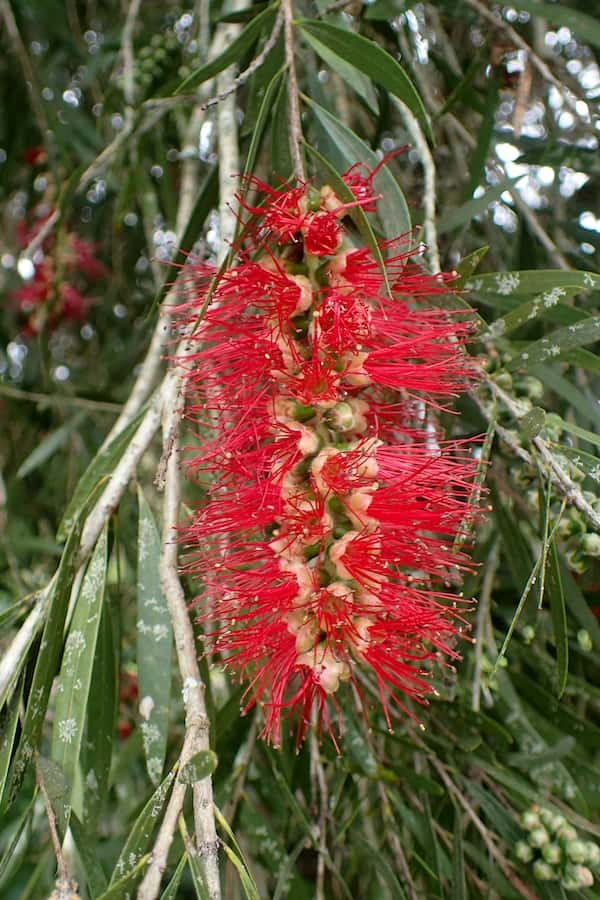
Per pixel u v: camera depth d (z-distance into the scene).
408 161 0.36
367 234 0.20
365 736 0.29
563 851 0.26
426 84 0.32
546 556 0.23
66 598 0.23
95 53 0.39
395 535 0.21
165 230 0.43
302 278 0.21
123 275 0.47
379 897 0.31
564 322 0.25
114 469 0.26
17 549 0.41
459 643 0.29
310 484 0.21
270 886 0.37
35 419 0.43
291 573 0.21
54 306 0.45
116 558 0.26
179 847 0.23
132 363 0.44
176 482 0.25
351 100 0.35
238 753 0.28
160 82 0.38
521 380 0.26
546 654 0.29
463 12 0.29
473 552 0.29
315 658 0.20
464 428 0.30
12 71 0.41
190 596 0.27
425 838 0.27
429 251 0.25
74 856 0.29
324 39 0.23
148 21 0.42
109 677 0.25
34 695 0.22
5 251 0.47
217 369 0.22
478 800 0.27
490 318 0.29
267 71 0.24
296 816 0.27
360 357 0.21
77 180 0.34
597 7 0.33
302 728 0.29
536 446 0.23
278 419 0.21
